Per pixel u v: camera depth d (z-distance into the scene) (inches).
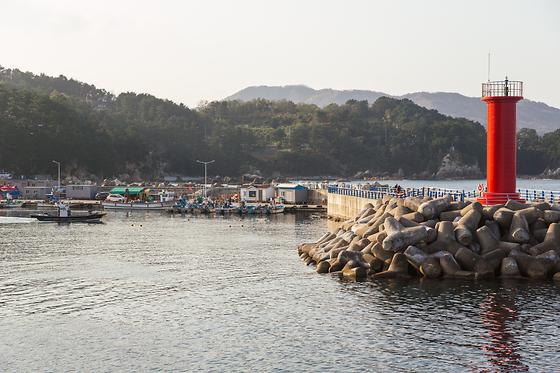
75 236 4121.6
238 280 2541.8
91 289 2406.5
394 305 2074.3
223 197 7450.8
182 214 5989.2
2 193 7849.4
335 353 1678.2
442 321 1905.8
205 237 4055.1
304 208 6304.1
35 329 1900.8
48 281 2556.6
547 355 1641.2
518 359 1619.1
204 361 1641.2
